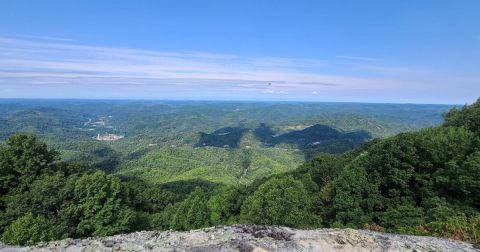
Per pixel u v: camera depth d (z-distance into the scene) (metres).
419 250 6.12
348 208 21.64
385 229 15.92
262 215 18.11
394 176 21.77
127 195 28.95
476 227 8.35
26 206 20.05
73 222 21.14
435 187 19.67
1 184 22.59
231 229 7.46
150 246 6.31
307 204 18.86
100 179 22.14
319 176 37.91
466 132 21.03
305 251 6.01
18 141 25.16
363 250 6.12
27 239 12.04
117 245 6.39
